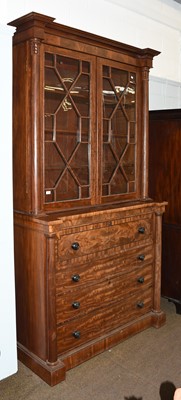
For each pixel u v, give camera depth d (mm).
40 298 1942
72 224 1939
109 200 2299
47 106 1955
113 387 1905
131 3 3014
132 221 2316
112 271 2223
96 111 2162
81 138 2127
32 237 1951
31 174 1911
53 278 1877
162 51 3402
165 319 2605
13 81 1967
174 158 2746
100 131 2195
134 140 2447
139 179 2486
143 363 2115
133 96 2418
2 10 1929
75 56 2021
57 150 2018
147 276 2494
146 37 3234
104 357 2172
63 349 2002
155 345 2311
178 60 3607
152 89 3291
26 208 1970
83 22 2727
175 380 1967
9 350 1969
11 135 1869
